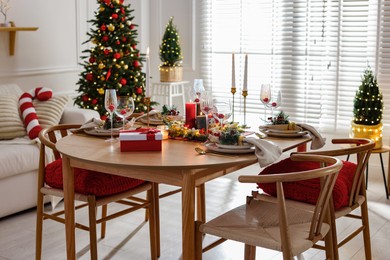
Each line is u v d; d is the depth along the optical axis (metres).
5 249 3.48
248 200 2.81
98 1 5.37
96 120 3.14
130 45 5.48
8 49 5.20
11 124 4.32
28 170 4.05
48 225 3.88
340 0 5.12
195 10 6.12
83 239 3.65
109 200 2.97
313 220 2.33
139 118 3.40
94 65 5.31
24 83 5.38
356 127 4.63
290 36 5.48
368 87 4.61
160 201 4.41
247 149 2.60
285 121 3.16
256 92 5.78
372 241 3.62
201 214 3.66
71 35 5.80
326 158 2.48
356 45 5.11
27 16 5.33
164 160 2.47
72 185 2.87
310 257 3.36
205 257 3.38
